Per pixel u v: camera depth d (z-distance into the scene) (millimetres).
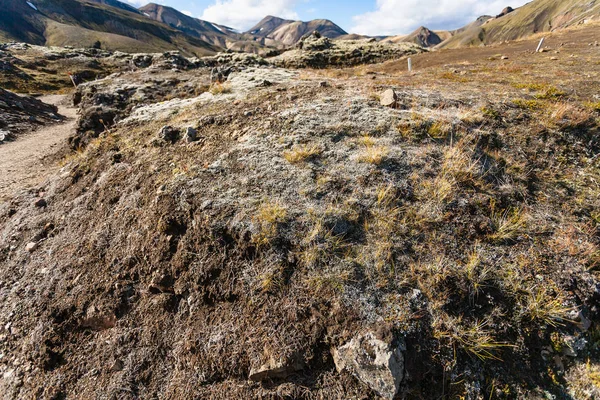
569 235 3939
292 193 4379
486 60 15312
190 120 7445
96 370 3723
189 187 4734
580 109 6461
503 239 3898
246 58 31766
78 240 5211
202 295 3793
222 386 3223
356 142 5352
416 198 4316
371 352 2893
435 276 3404
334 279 3432
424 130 5473
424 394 2846
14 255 5570
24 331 4285
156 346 3709
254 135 5863
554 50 15875
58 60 53688
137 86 13305
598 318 3225
